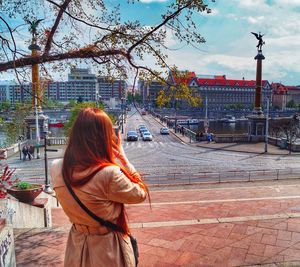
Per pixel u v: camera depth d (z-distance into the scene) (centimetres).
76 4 643
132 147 4431
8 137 3944
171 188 1788
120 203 176
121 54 654
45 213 869
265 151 3956
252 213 847
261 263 471
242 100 17950
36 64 633
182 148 4350
